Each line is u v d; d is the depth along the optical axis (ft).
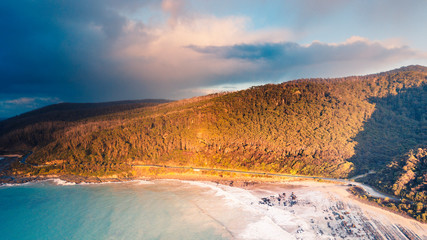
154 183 463.42
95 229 291.17
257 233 275.80
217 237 270.26
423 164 369.50
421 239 249.75
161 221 309.22
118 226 297.74
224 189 422.41
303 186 415.23
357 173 446.60
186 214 328.29
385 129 548.72
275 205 347.56
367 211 311.68
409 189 338.34
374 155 481.46
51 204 365.61
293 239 259.39
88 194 406.62
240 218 312.91
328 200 350.84
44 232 286.25
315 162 486.79
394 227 272.72
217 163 520.42
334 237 259.39
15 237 277.44
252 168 495.82
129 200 379.55
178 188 433.07
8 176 496.64
